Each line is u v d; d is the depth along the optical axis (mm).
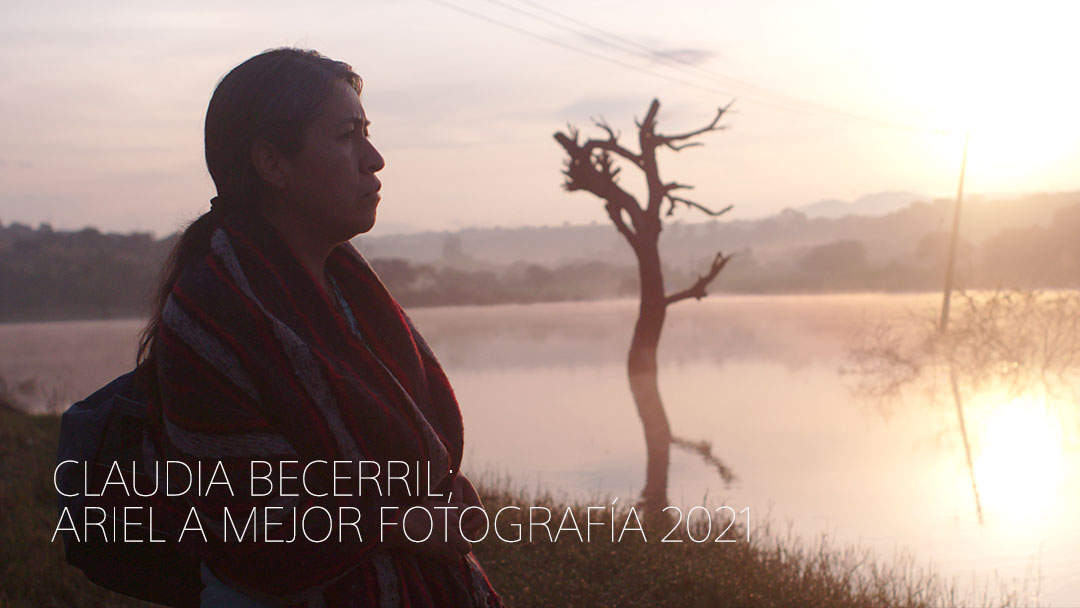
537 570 5336
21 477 7785
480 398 22297
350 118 1412
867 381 22469
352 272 1496
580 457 13742
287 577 1287
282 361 1302
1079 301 24484
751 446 14289
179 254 1479
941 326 31281
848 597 5754
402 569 1384
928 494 10523
